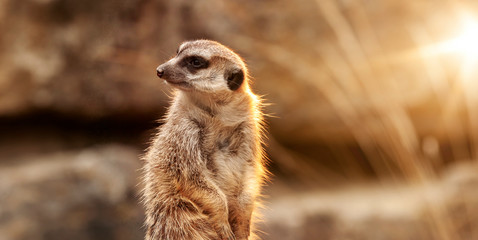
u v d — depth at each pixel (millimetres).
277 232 9320
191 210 4074
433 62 9656
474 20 9586
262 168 4492
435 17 9664
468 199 8609
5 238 9023
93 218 9211
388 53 9594
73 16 10305
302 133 10523
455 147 10742
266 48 9766
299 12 9719
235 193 4230
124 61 10195
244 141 4297
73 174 9477
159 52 10078
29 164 10352
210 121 4246
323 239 9344
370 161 10734
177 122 4238
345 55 9562
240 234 4141
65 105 10508
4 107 10445
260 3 9805
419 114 10109
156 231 4160
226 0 9875
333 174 11070
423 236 8656
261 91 9875
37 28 10297
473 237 8430
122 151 10141
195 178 4066
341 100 9562
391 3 9586
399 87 9617
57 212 9273
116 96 10344
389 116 8078
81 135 11070
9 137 10914
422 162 8383
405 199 9578
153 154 4266
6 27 10242
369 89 9445
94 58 10273
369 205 9625
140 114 10516
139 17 10141
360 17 9539
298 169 10945
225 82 4270
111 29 10203
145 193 4344
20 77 10352
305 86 9852
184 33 9977
